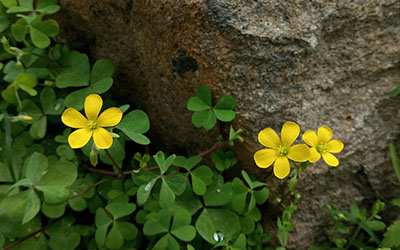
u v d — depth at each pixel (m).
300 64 0.20
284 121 0.20
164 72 0.21
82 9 0.22
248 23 0.19
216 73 0.20
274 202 0.21
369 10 0.20
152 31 0.20
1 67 0.22
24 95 0.22
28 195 0.19
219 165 0.21
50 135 0.23
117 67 0.22
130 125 0.19
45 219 0.21
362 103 0.21
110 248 0.20
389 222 0.21
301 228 0.21
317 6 0.20
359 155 0.21
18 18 0.23
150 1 0.20
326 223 0.21
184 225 0.19
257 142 0.20
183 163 0.20
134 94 0.22
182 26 0.19
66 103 0.21
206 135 0.21
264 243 0.21
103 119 0.18
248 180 0.20
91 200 0.21
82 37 0.22
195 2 0.19
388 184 0.21
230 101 0.20
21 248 0.20
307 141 0.18
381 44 0.21
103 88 0.21
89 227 0.21
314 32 0.20
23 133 0.22
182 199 0.20
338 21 0.20
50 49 0.23
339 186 0.21
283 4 0.20
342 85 0.21
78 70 0.22
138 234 0.21
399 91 0.21
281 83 0.20
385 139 0.21
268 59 0.20
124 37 0.21
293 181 0.19
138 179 0.20
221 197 0.20
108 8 0.21
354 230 0.21
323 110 0.20
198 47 0.19
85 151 0.20
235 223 0.20
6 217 0.19
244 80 0.20
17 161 0.21
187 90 0.20
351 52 0.21
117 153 0.20
